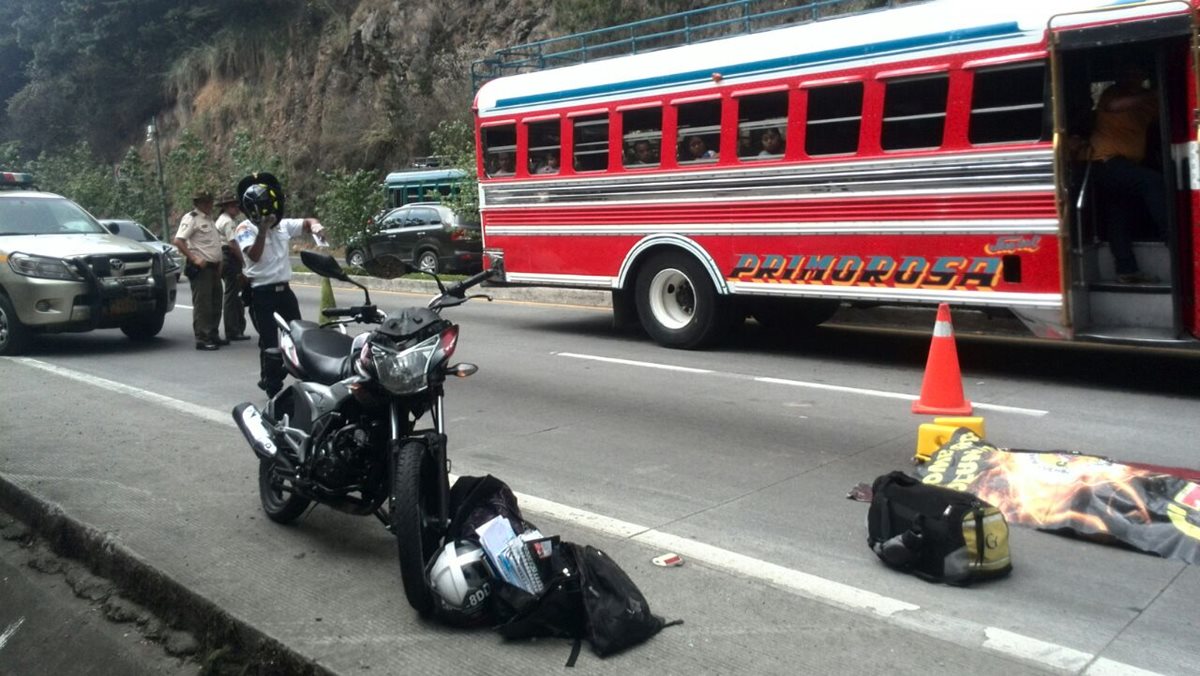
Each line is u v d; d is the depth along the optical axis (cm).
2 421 878
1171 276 860
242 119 4431
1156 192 877
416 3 3691
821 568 525
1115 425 809
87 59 5184
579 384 1022
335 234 2497
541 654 428
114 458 746
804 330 1332
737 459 734
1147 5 830
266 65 4391
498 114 1383
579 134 1292
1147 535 544
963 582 498
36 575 586
